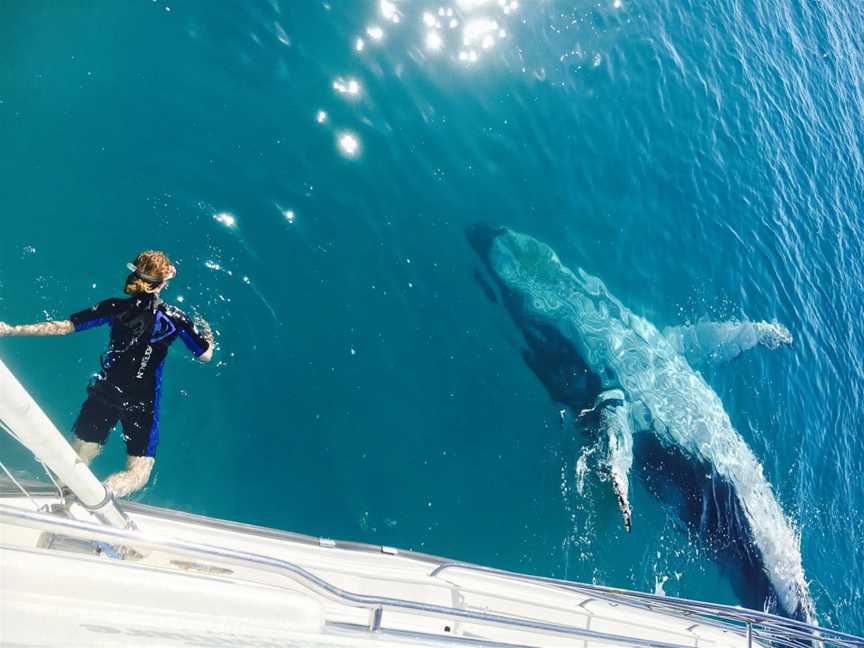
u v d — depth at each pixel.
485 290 9.36
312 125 8.76
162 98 7.94
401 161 9.29
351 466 7.62
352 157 8.87
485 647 4.52
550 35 11.34
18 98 7.25
